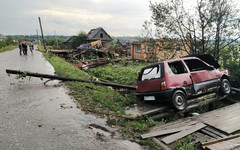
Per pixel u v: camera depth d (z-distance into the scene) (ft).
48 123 14.66
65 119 15.56
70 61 78.79
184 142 12.12
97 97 21.80
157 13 32.96
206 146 11.38
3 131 13.06
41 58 69.26
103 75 45.83
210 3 29.86
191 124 15.29
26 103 19.60
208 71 22.76
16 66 46.47
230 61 30.32
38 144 11.40
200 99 22.08
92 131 13.50
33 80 31.63
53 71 38.96
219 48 31.94
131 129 14.34
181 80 19.54
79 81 30.12
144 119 17.30
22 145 11.24
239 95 28.19
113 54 92.17
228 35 30.35
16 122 14.70
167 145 11.94
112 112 17.67
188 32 32.89
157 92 18.94
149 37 35.76
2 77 33.53
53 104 19.40
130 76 41.65
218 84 23.47
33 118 15.61
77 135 12.77
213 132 13.71
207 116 17.19
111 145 11.59
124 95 26.50
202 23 31.27
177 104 18.90
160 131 13.89
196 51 34.27
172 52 35.91
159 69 19.45
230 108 19.43
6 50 129.80
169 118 20.34
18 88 26.09
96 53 97.60
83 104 19.44
